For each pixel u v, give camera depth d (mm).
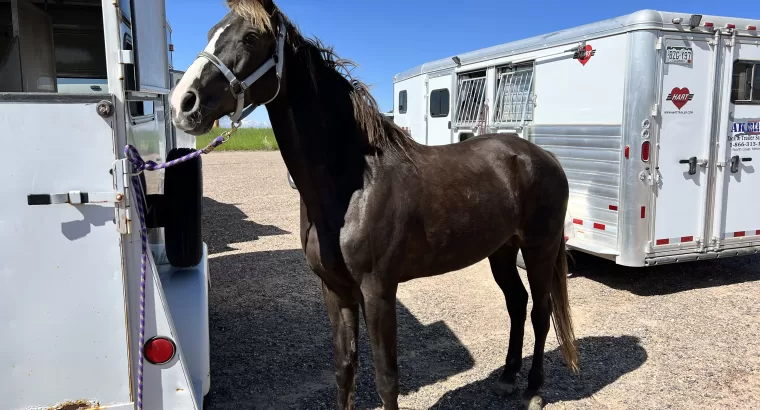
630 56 4676
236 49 2051
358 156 2381
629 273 5746
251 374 3434
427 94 8250
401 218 2396
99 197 1756
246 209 10047
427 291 5203
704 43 4820
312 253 2412
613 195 4953
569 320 3168
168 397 1976
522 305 3229
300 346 3869
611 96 4902
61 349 1828
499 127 6496
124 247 1826
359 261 2320
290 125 2287
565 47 5418
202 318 2623
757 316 4398
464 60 7117
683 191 4949
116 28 1710
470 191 2678
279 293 5094
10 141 1670
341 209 2326
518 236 3062
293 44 2264
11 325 1771
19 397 1825
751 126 5141
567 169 5523
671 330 4117
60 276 1781
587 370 3475
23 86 3109
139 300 1874
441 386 3289
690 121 4875
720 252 5188
